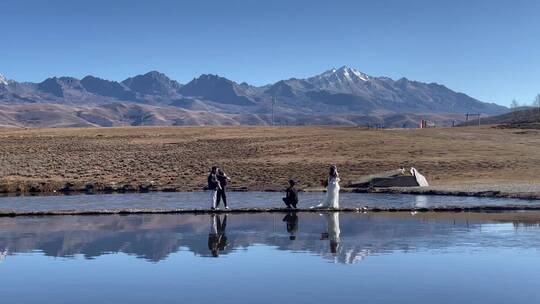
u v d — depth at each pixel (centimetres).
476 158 5481
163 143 7506
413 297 1080
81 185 4628
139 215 2611
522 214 2406
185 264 1413
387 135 7925
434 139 7369
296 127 10612
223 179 2823
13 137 8231
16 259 1503
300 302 1053
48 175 5291
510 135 8056
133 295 1122
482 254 1490
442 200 3073
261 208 2727
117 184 4728
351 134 8125
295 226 2122
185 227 2127
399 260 1425
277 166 5509
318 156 6072
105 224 2248
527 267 1327
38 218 2503
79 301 1084
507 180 4019
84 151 6856
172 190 4462
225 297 1095
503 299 1064
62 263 1445
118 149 7019
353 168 5225
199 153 6606
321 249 1600
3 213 2600
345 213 2592
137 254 1559
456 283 1184
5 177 5091
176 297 1101
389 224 2127
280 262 1423
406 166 5156
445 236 1798
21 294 1141
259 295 1105
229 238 1831
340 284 1184
